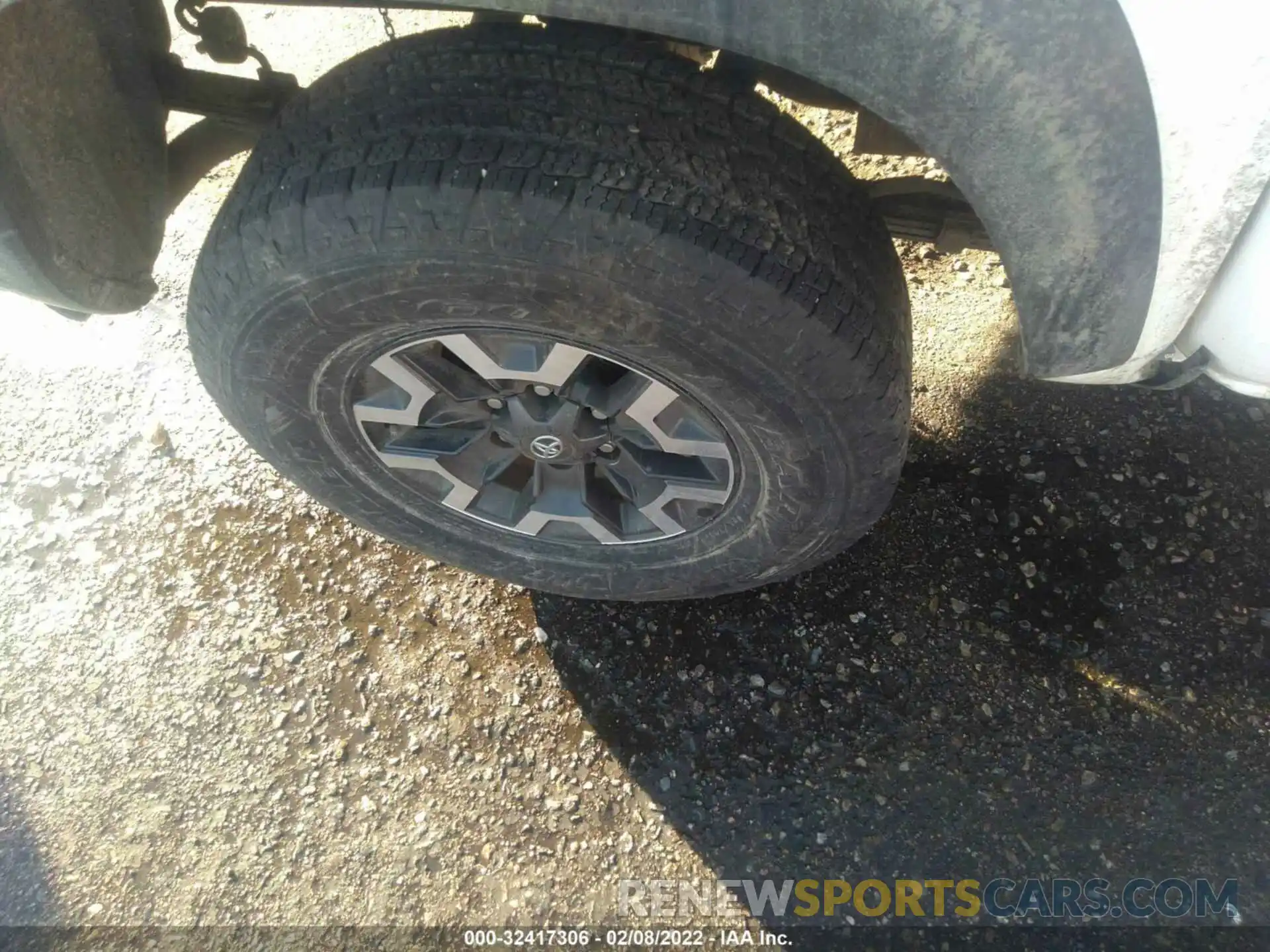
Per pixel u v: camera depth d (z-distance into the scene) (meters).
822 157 1.55
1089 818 2.05
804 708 2.20
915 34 1.10
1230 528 2.35
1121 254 1.25
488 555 2.17
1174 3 1.03
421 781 2.15
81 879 2.08
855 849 2.04
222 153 2.12
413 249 1.41
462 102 1.42
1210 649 2.21
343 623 2.35
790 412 1.56
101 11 1.69
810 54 1.15
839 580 2.35
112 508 2.55
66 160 1.67
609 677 2.26
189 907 2.04
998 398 2.57
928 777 2.11
